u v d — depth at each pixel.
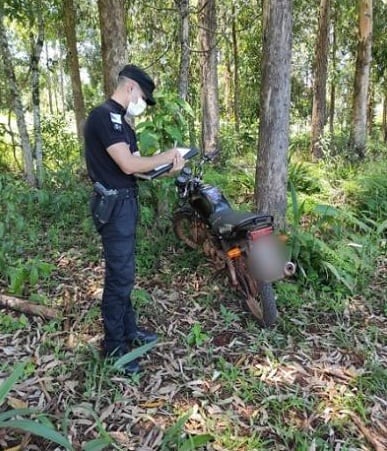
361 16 8.19
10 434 2.11
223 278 3.64
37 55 5.68
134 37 9.05
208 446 2.11
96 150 2.43
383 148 9.65
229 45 12.09
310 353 2.86
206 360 2.74
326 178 6.27
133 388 2.47
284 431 2.22
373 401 2.47
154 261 3.86
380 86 13.02
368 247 4.22
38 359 2.63
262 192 3.87
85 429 2.18
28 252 3.96
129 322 2.79
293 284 3.58
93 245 4.09
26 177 5.77
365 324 3.21
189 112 4.12
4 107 6.79
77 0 9.00
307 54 12.73
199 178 3.68
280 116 3.71
